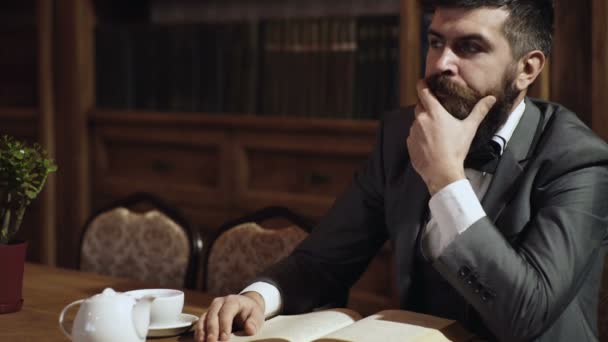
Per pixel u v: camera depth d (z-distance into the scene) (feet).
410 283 5.41
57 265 12.46
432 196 4.79
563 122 5.23
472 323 5.13
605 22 7.62
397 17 9.42
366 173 6.07
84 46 11.94
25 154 5.76
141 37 11.37
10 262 5.81
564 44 8.08
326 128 9.89
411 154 4.95
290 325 4.98
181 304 5.27
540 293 4.52
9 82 12.92
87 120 12.01
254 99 10.50
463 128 4.85
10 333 5.36
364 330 4.52
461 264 4.61
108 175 12.10
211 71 10.80
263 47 10.36
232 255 7.63
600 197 4.89
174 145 11.43
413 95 9.10
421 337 4.42
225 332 4.81
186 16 12.21
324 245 5.98
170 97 11.21
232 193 10.85
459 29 4.86
